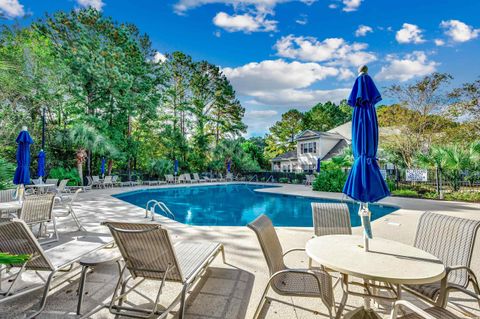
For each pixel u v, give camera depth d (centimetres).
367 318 245
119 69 2144
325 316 270
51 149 1806
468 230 273
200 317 268
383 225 673
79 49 1994
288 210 1136
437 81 1834
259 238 252
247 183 2423
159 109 2853
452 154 1353
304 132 3047
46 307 280
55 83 1784
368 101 284
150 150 2617
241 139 3472
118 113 2267
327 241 281
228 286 334
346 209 378
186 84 3108
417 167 1589
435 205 1041
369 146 277
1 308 275
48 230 595
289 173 2484
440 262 226
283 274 281
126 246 269
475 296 217
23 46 1515
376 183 266
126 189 1762
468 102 1769
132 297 305
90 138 1820
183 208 1180
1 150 1462
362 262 224
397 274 201
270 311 279
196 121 3216
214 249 369
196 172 2816
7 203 554
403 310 267
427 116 1920
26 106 1653
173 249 258
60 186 1113
